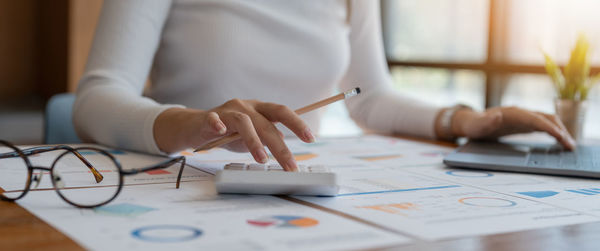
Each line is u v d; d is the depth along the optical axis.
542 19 3.68
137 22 1.10
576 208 0.58
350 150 1.00
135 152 0.88
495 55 3.93
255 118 0.72
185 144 0.79
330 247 0.41
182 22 1.25
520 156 0.90
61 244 0.41
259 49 1.28
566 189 0.68
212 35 1.24
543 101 3.72
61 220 0.47
